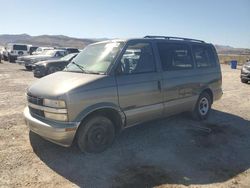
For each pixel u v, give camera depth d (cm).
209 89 724
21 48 3145
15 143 535
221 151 538
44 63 1564
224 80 1759
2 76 1633
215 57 757
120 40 552
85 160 475
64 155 490
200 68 693
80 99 454
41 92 475
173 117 743
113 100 493
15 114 734
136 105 532
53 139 457
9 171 430
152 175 434
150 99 556
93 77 484
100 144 503
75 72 536
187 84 644
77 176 423
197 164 480
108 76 494
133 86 522
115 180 416
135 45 548
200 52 705
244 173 455
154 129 645
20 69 2178
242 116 797
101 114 500
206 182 421
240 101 1016
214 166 475
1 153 489
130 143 556
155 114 575
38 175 421
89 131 483
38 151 503
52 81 498
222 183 421
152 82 557
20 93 1052
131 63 534
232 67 3231
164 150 531
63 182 405
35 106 484
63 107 445
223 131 654
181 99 632
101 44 580
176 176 435
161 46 600
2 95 999
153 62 573
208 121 729
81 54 597
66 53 2134
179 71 625
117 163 470
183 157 505
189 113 715
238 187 411
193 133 630
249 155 525
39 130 471
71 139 457
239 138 613
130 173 438
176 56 628
